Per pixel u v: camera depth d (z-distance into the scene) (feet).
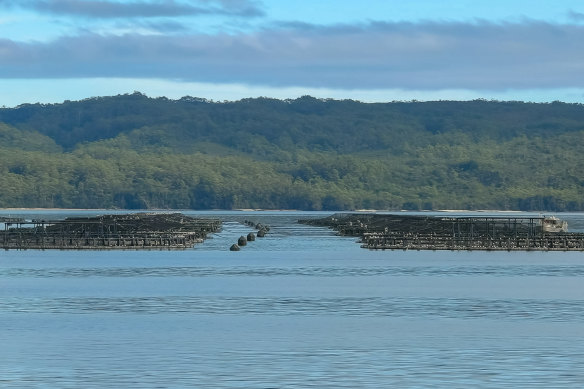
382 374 627.46
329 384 597.93
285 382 603.26
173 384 597.52
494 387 589.32
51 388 586.04
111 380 607.37
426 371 636.89
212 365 655.76
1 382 601.21
